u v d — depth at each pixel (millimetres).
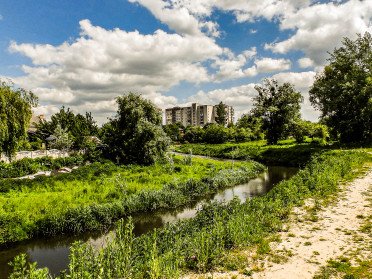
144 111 42938
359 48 49688
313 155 37344
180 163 39938
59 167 39438
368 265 8195
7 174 32500
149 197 20719
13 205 17859
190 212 20250
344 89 46594
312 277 7797
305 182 17875
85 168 31812
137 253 9070
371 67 47469
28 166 35594
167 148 41281
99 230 16719
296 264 8594
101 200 19969
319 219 12500
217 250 9031
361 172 22719
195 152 70188
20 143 24172
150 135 39500
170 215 19531
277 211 12898
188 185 24391
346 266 8195
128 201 19797
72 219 16234
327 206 14273
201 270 8453
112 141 42281
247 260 8953
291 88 62938
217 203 15375
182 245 9797
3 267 12531
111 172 29906
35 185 23453
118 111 42438
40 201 18609
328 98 49531
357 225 11531
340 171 21266
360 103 45469
